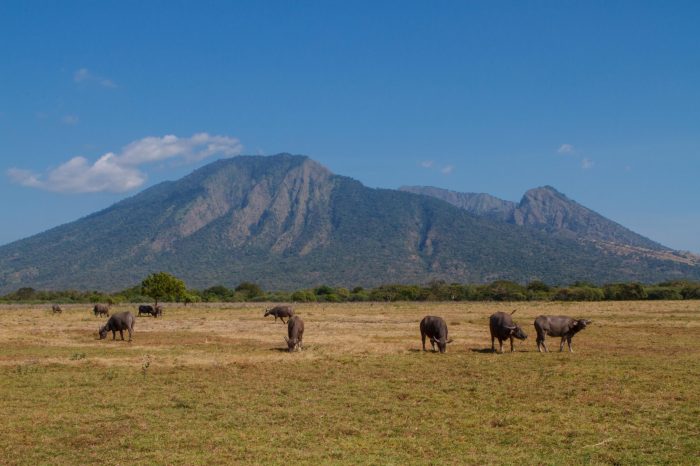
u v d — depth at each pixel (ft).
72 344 113.09
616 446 47.73
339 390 67.56
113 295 392.68
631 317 179.32
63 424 54.13
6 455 45.98
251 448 47.24
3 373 78.13
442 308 266.57
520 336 95.35
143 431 52.03
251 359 89.45
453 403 61.31
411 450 47.03
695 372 75.61
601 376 73.46
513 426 53.26
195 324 168.35
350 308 276.82
